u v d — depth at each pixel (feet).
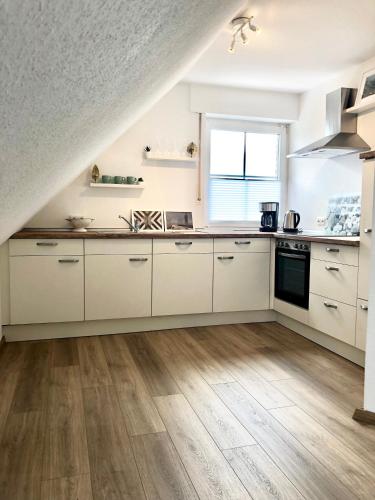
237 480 5.13
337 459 5.64
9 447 5.81
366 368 6.77
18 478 5.12
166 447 5.86
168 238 11.78
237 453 5.74
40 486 4.97
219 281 12.44
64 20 1.22
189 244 12.02
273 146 15.70
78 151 5.08
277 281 12.73
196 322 12.62
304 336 11.62
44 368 8.94
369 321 6.72
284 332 12.05
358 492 4.95
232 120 15.05
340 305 9.68
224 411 7.02
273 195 15.72
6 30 1.10
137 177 13.82
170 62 4.37
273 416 6.87
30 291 10.71
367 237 8.75
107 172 13.52
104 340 11.10
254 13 8.99
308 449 5.88
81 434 6.19
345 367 9.23
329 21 9.37
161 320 12.23
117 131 8.14
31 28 1.16
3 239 8.55
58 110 2.20
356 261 9.12
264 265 12.84
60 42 1.36
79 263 11.03
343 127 12.06
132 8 1.47
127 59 2.21
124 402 7.30
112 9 1.35
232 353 10.11
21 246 10.53
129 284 11.53
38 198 6.58
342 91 11.94
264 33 10.01
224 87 14.34
